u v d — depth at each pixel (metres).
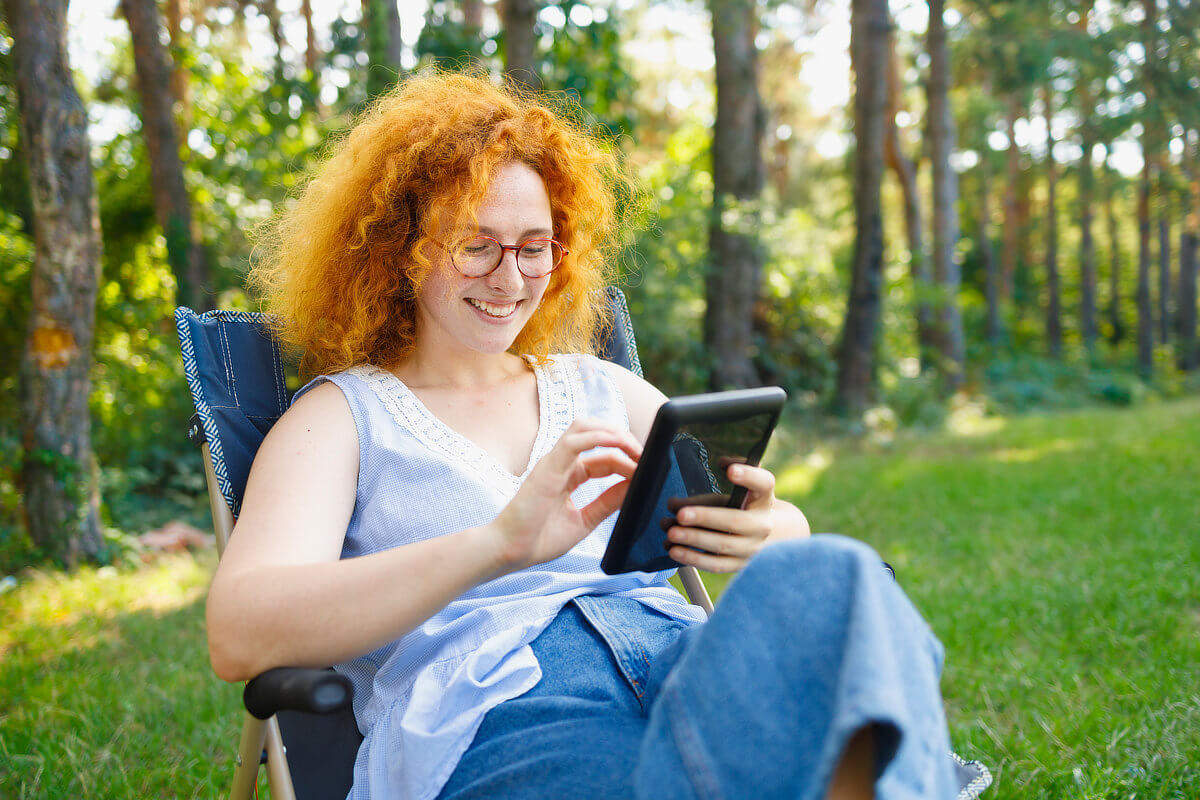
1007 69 16.38
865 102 10.92
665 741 0.99
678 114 17.75
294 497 1.38
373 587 1.19
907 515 5.61
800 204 24.48
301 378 1.81
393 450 1.49
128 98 9.82
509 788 1.15
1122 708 2.48
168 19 9.43
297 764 1.48
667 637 1.46
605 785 1.11
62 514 5.09
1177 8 16.80
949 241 15.28
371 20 7.93
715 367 10.80
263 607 1.18
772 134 22.97
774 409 1.34
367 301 1.64
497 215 1.51
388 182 1.56
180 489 7.86
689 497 1.33
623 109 8.89
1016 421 13.03
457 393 1.63
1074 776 2.03
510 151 1.56
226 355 1.80
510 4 7.21
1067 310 33.16
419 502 1.48
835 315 12.96
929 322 15.34
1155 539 4.49
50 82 4.91
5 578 4.72
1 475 5.66
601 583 1.53
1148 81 17.66
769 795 0.92
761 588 1.00
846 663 0.89
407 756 1.27
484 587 1.46
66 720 2.81
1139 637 3.02
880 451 9.48
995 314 23.62
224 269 8.84
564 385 1.71
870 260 11.21
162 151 7.79
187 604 4.42
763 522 1.37
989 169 25.52
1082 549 4.45
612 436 1.25
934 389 13.91
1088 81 18.67
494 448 1.60
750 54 12.01
